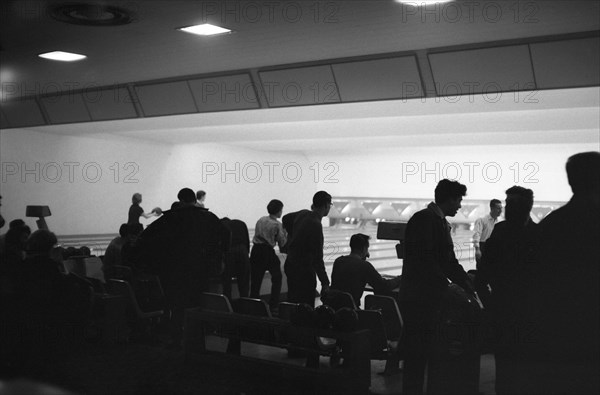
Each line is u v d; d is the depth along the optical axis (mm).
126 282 7379
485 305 4301
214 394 5492
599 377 3234
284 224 8047
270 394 5523
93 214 20656
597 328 3223
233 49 10203
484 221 9336
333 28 8672
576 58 8758
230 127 18453
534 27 8461
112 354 6793
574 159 3385
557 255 3297
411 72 10195
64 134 19719
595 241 3244
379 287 6656
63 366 6207
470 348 5270
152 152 22328
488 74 9555
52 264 5652
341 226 29656
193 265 6773
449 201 5199
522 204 3752
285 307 6461
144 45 9891
